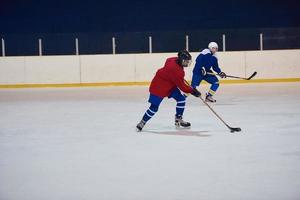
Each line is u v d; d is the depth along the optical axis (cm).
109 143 761
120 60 1855
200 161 624
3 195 491
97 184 524
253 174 554
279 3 2275
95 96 1520
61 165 618
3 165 627
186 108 1188
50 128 927
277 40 2002
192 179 537
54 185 524
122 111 1150
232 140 765
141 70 1858
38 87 1858
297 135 800
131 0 2311
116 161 634
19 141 801
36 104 1347
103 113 1123
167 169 584
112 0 2308
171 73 813
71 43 2002
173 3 2311
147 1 2312
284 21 2275
